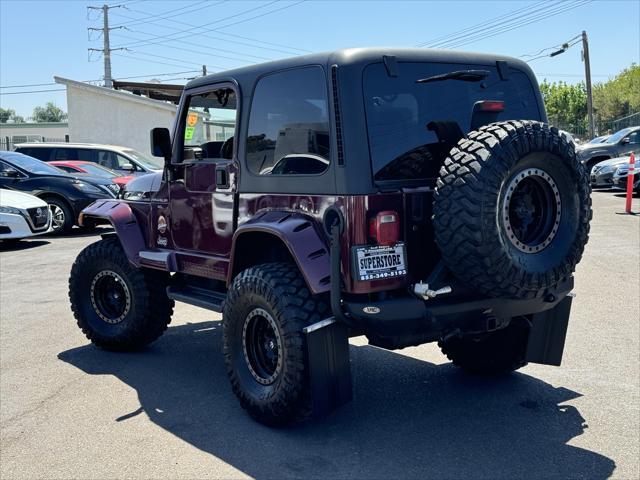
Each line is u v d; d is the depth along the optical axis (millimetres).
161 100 30969
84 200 14414
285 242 3930
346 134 3814
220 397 4898
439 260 3941
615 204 16312
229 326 4402
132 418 4523
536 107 4719
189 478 3676
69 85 29641
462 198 3492
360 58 3918
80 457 3959
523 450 3910
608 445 3953
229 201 4711
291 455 3922
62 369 5578
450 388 4949
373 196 3748
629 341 5898
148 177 5738
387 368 5438
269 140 4375
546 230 3779
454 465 3742
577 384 4961
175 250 5324
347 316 3836
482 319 4016
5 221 12227
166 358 5859
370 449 3971
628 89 62938
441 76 4055
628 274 8516
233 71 4742
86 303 6082
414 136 4027
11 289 8867
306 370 3955
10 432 4332
